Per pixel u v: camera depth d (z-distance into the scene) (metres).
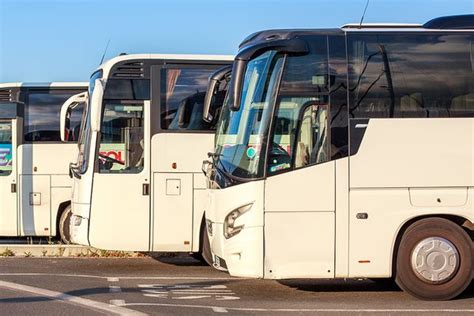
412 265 14.95
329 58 14.88
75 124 24.92
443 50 15.13
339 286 16.95
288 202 14.57
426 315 13.70
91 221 18.78
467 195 14.89
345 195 14.71
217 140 16.19
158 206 18.89
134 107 19.09
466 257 15.01
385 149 14.82
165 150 18.97
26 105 24.83
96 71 19.92
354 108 14.83
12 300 14.66
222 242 14.95
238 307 14.28
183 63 19.34
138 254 21.89
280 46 14.58
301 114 14.72
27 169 24.69
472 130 14.96
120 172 18.88
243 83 14.02
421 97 14.98
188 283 17.17
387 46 15.05
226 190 14.85
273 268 14.52
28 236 25.52
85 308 13.95
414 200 14.82
